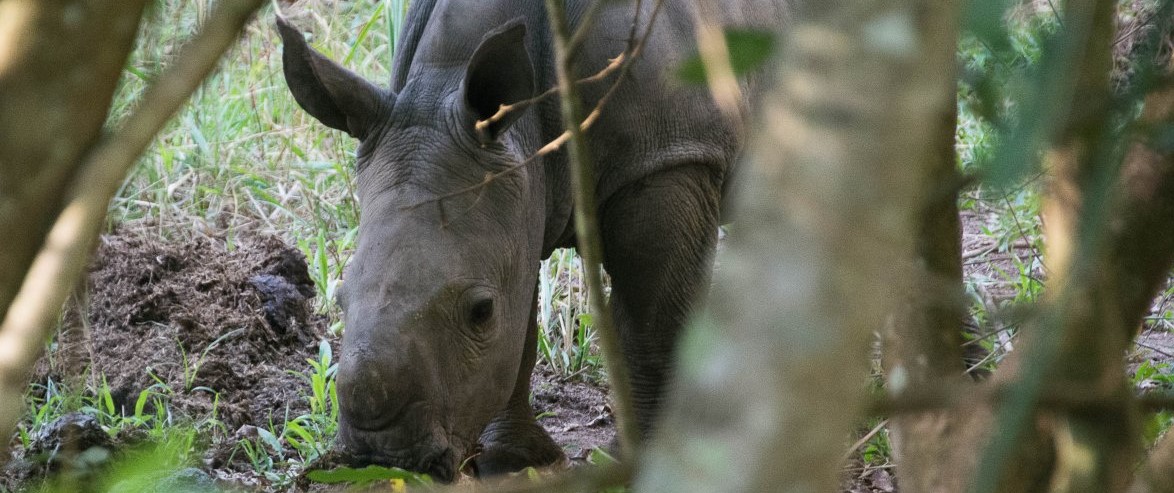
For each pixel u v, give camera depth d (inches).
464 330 304.2
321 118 336.2
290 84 334.6
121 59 76.5
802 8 53.5
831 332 49.1
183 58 73.1
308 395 435.8
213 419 397.1
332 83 322.7
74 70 74.3
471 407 309.6
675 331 363.6
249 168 601.0
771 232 50.5
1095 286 103.7
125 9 75.4
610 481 75.0
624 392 104.0
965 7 78.0
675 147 354.6
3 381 67.4
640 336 366.6
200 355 442.0
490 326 309.9
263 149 617.0
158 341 443.8
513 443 394.3
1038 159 117.8
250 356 451.5
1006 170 70.3
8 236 74.7
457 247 305.9
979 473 63.5
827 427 49.1
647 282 359.9
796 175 50.4
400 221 305.7
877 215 49.9
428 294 298.4
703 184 362.9
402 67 354.3
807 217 49.9
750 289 50.3
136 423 382.3
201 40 73.6
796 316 49.3
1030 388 64.4
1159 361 423.5
